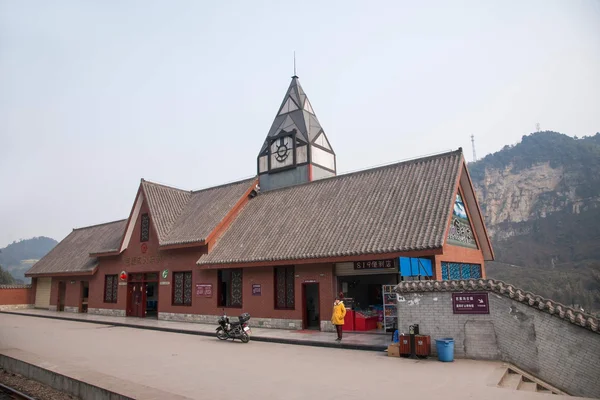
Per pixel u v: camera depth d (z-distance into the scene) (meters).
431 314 13.94
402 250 16.77
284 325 21.03
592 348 11.23
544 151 129.38
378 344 15.54
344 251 18.36
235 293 23.84
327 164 34.81
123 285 30.48
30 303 39.50
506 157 137.25
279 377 11.26
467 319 13.31
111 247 32.66
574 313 11.83
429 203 18.72
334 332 19.22
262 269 22.31
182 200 31.52
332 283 19.64
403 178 21.59
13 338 19.89
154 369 12.49
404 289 14.45
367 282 22.16
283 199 26.06
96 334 21.50
